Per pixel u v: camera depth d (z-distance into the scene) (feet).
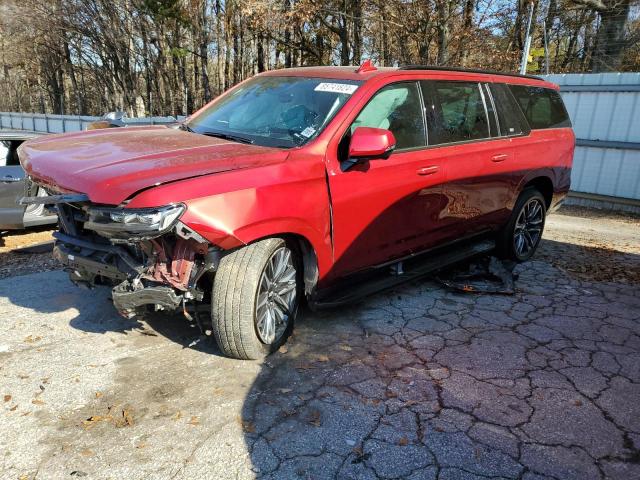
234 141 12.30
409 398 10.07
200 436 8.78
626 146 32.91
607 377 11.16
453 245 16.14
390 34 53.42
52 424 9.01
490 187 16.17
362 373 10.93
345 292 12.92
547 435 9.12
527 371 11.28
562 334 13.23
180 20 70.44
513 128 17.11
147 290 9.73
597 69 54.34
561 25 62.85
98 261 10.77
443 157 14.17
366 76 12.99
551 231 26.23
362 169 12.10
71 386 10.14
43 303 14.20
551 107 19.31
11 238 22.00
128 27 85.71
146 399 9.78
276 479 7.85
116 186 9.14
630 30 53.26
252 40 76.89
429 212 14.23
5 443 8.50
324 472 8.03
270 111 13.15
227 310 10.41
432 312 14.30
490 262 17.52
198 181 9.43
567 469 8.32
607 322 14.10
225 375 10.66
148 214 8.84
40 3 83.30
